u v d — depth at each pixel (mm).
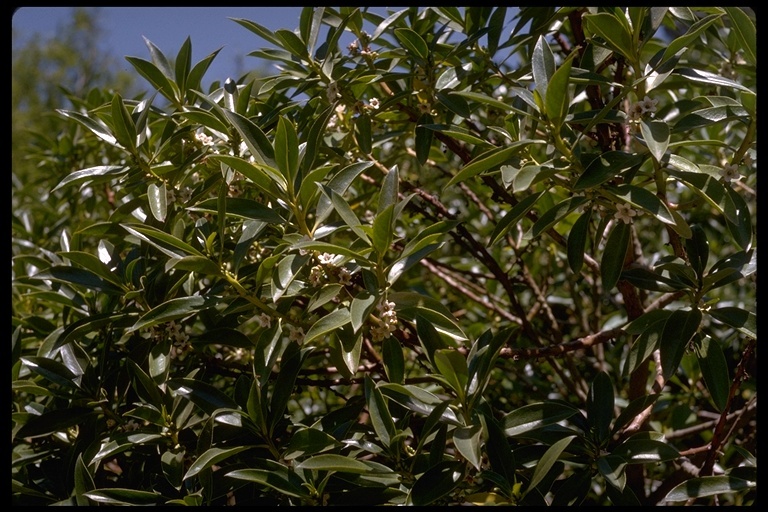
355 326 1649
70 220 3723
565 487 1784
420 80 2408
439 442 1743
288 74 2510
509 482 1688
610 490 1816
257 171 1820
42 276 2111
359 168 1960
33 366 2135
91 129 2326
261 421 1841
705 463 2037
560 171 1795
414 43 2328
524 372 3363
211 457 1660
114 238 2457
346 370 2016
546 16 2338
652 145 1695
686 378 3270
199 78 2426
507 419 1827
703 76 1899
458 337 1876
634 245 2760
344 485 1805
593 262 2602
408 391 1791
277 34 2273
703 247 1906
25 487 1977
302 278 2037
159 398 1998
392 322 1813
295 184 1923
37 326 2660
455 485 1643
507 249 3676
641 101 1856
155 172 2242
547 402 1843
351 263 1972
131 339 2385
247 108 2387
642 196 1709
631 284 2066
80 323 2086
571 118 1929
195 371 2105
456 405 1786
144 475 2082
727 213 1783
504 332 1736
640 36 2033
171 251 1947
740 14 1984
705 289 1855
